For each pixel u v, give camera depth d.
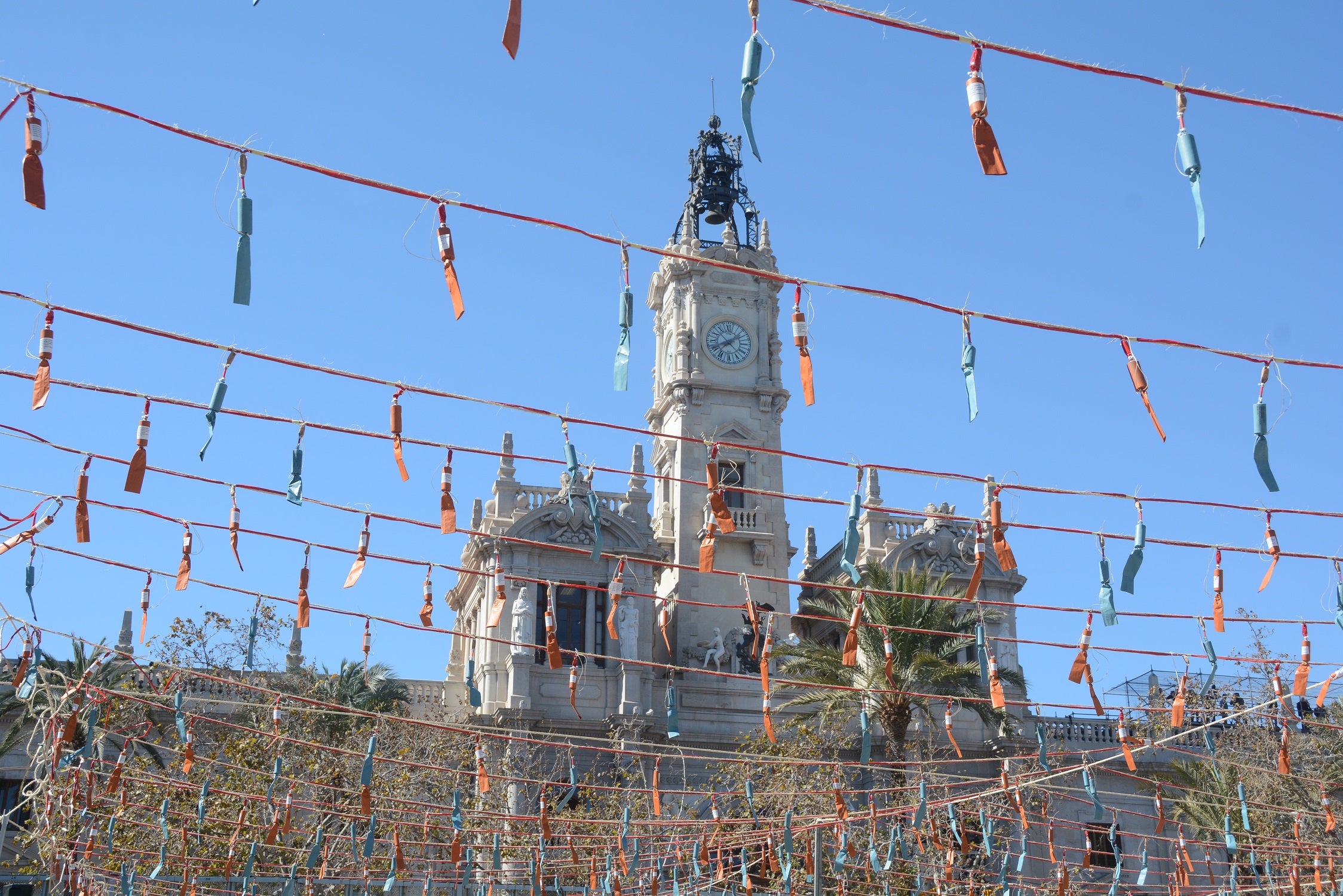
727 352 78.25
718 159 85.19
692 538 74.19
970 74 14.40
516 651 66.12
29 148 14.64
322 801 43.25
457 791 32.34
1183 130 14.57
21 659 25.80
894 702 56.09
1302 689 23.45
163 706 30.33
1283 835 49.44
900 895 42.31
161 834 38.62
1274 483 17.84
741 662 71.50
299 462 20.72
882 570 58.44
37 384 17.72
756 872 44.38
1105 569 21.94
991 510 21.33
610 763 66.06
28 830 45.69
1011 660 70.31
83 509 21.02
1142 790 62.62
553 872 39.12
